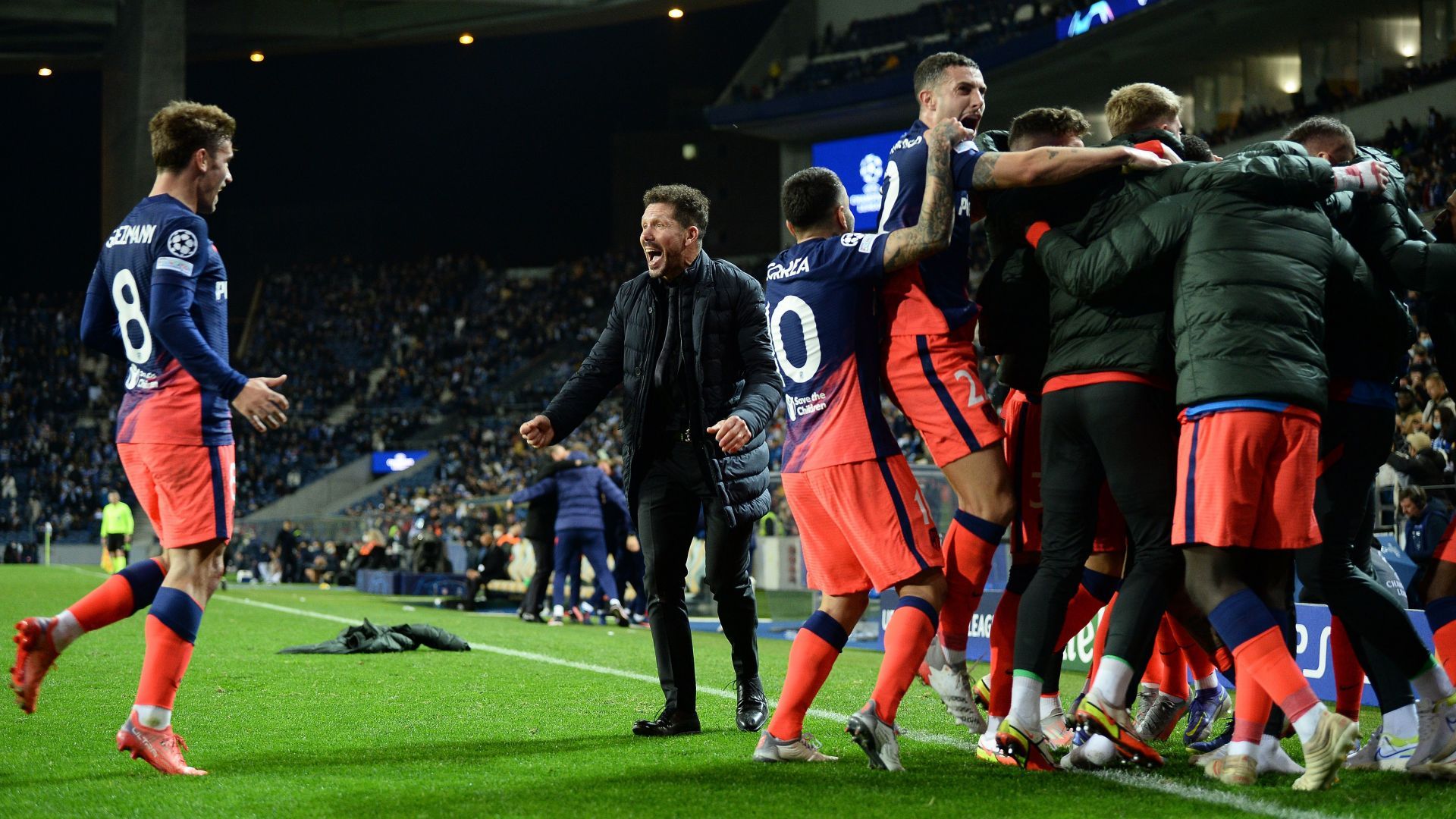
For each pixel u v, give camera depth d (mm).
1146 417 3375
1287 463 3188
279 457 33844
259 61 40125
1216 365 3174
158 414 3480
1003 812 2852
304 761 3590
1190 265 3256
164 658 3365
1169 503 3387
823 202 3691
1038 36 25859
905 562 3420
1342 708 3848
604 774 3348
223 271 3621
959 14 30109
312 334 40000
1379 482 7797
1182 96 27422
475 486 27484
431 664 6438
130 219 3561
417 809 2875
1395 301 3584
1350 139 3789
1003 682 3717
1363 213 3615
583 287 39062
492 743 3947
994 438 3508
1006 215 3670
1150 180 3408
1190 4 22688
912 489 3486
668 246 4176
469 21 36062
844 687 5621
